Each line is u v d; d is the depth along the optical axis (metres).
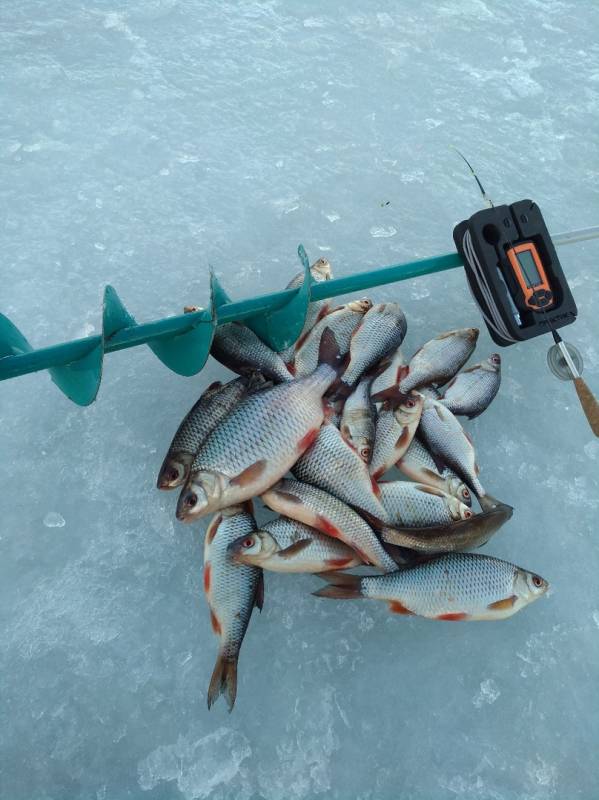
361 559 0.71
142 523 0.78
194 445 0.76
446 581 0.70
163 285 1.00
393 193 1.12
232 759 0.65
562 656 0.72
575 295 1.02
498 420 0.88
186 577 0.75
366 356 0.84
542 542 0.79
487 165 1.17
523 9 1.44
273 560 0.69
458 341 0.89
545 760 0.66
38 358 0.72
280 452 0.73
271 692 0.68
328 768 0.65
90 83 1.23
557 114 1.26
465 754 0.66
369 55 1.33
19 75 1.22
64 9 1.35
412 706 0.69
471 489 0.79
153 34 1.33
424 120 1.23
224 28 1.36
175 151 1.16
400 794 0.64
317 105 1.24
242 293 0.99
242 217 1.08
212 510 0.71
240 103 1.23
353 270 1.02
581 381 0.80
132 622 0.72
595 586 0.77
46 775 0.64
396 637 0.72
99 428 0.84
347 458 0.75
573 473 0.84
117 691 0.68
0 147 1.13
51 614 0.72
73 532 0.77
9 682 0.68
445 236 1.08
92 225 1.05
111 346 0.75
